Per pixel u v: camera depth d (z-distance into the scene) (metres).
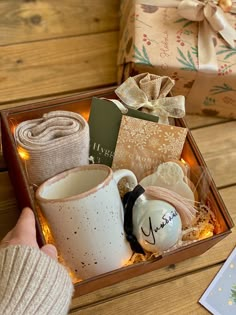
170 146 0.84
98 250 0.72
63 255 0.73
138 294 0.84
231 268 0.89
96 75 1.06
